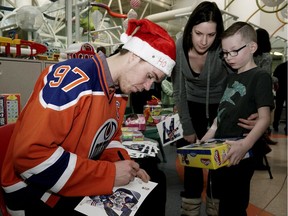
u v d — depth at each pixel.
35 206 0.82
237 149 1.09
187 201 1.63
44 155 0.72
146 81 0.90
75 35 2.75
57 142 0.75
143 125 1.90
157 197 0.90
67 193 0.78
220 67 1.43
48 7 2.96
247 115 1.20
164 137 1.58
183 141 1.67
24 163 0.71
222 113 1.29
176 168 2.98
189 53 1.47
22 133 0.73
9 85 1.62
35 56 1.88
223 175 1.26
